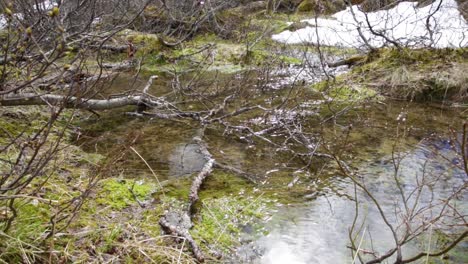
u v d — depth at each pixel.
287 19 12.93
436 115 6.11
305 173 4.26
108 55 8.59
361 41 9.62
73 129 5.05
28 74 2.80
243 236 3.23
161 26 10.59
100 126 5.27
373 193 3.88
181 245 3.00
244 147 4.86
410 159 4.58
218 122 5.52
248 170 4.28
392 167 4.39
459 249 3.07
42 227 2.81
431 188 3.81
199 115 5.67
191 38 10.94
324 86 7.38
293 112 5.93
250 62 9.22
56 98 4.04
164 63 9.05
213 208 3.56
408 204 3.68
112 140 4.79
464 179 4.12
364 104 6.60
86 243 2.83
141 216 3.32
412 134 5.32
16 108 4.96
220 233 3.24
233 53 9.62
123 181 3.80
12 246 2.51
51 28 3.93
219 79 7.82
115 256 2.74
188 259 2.83
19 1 3.97
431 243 3.15
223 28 10.79
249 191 3.88
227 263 2.92
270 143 4.99
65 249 2.66
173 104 6.16
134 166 4.20
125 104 5.10
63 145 4.33
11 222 2.62
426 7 11.03
